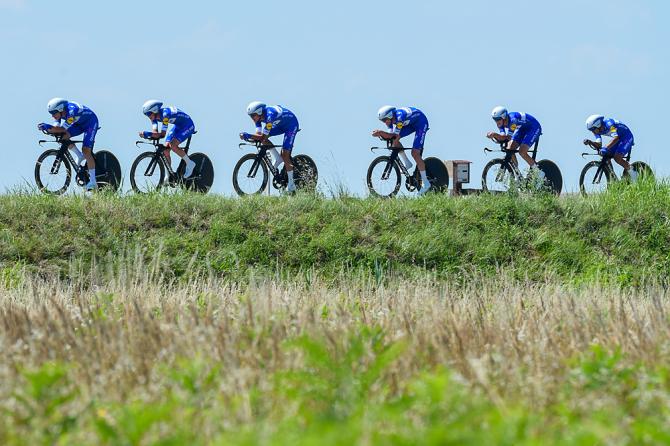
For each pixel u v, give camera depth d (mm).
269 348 23547
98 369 21953
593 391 20109
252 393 19234
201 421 18062
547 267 62875
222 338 23719
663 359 23703
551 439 16703
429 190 78812
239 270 60188
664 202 71250
